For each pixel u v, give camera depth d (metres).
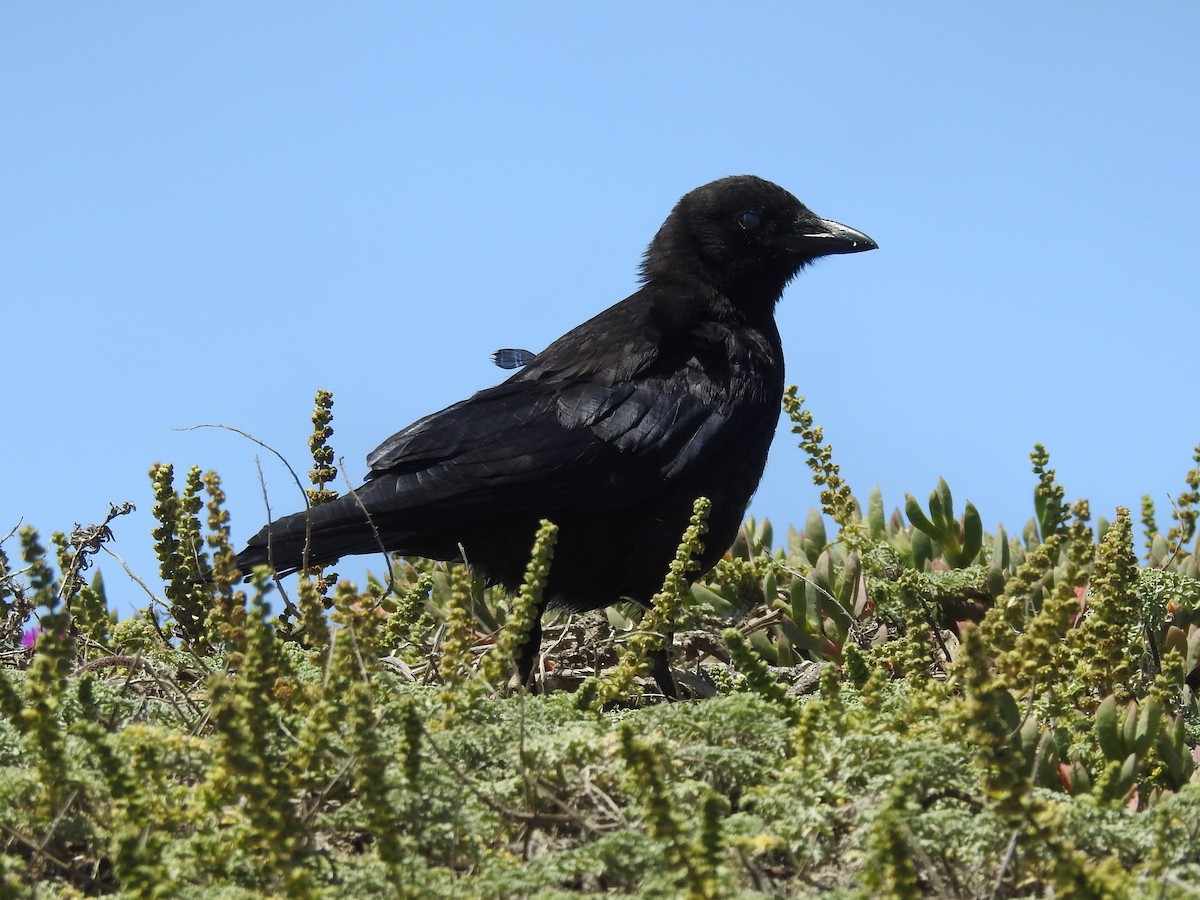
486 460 12.41
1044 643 8.14
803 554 14.20
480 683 8.37
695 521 9.42
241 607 9.27
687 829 6.06
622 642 12.71
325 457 13.55
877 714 8.30
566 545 12.70
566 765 7.76
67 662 8.34
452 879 6.52
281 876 6.31
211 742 7.79
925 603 12.49
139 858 5.81
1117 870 6.00
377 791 6.31
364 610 9.03
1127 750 8.42
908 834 6.16
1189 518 12.13
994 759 6.18
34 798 7.14
